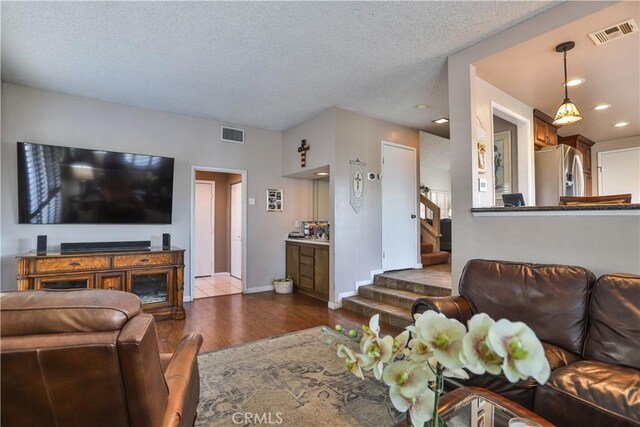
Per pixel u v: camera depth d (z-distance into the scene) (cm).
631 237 191
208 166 472
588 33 231
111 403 87
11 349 77
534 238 232
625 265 192
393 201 493
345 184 430
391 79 340
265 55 290
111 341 82
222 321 364
